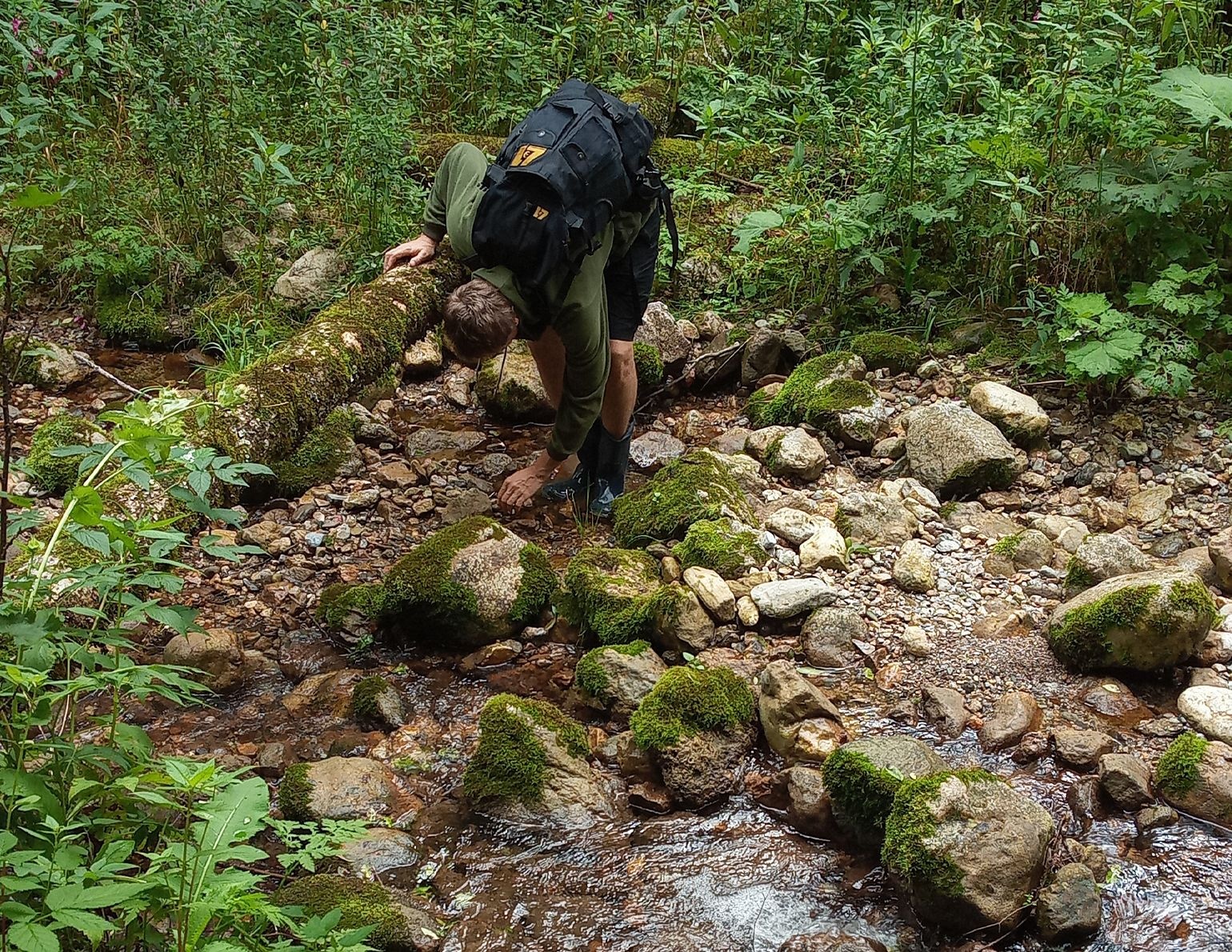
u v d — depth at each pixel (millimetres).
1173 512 4020
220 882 2025
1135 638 3213
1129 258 4918
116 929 1938
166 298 5594
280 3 6789
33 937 1687
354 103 5797
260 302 5422
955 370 4820
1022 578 3740
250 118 6348
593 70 7055
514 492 4172
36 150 5676
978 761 3010
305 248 5766
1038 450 4418
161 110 5730
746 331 5188
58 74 5816
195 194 5840
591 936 2578
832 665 3365
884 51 5770
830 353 4988
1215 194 4527
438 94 6949
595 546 3951
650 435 4703
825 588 3537
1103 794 2891
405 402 5105
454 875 2750
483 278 3342
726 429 4836
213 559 3939
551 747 2984
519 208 3238
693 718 3025
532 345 3982
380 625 3617
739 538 3768
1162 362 4363
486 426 4926
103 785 2152
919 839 2570
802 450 4359
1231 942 2479
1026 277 5059
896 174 5199
